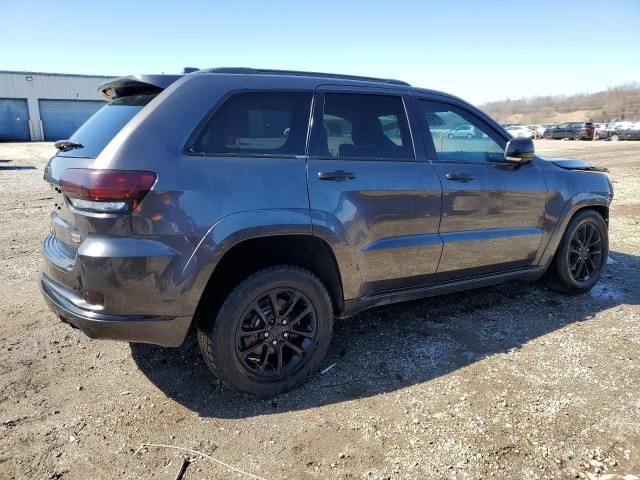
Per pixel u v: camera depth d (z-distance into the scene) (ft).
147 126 8.67
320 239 9.89
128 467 7.70
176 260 8.45
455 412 9.07
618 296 15.15
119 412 9.14
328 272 10.50
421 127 11.69
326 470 7.64
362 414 9.09
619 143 109.19
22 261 18.60
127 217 8.22
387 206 10.67
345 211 10.03
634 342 11.86
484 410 9.12
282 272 9.51
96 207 8.20
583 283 15.07
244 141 9.35
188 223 8.48
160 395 9.74
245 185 9.04
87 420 8.88
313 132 10.09
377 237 10.66
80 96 138.31
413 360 11.10
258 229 9.01
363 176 10.36
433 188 11.32
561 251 14.57
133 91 10.15
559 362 10.91
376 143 10.92
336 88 10.62
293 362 9.98
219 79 9.47
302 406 9.39
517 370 10.57
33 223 25.59
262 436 8.48
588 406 9.20
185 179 8.55
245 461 7.85
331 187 9.91
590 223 15.06
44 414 9.04
